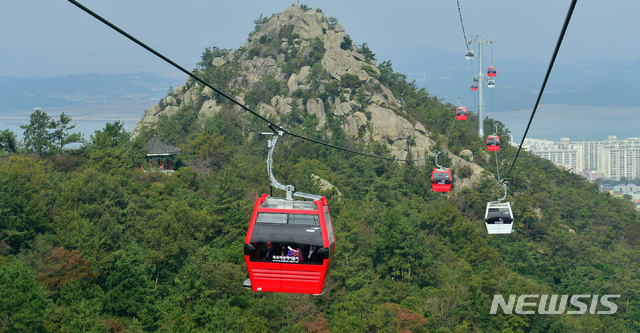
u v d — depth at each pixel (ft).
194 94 586.86
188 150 393.91
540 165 573.74
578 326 252.42
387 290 248.93
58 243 189.67
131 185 262.88
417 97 643.45
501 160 520.42
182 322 161.27
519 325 233.76
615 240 428.15
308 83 553.23
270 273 50.98
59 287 165.37
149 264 190.80
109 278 175.63
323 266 50.01
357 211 332.39
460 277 269.23
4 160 284.00
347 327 194.59
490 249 333.21
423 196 449.48
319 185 353.31
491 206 161.07
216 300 192.65
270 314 193.77
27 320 131.95
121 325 159.43
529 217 421.18
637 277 348.18
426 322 216.33
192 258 205.87
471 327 236.63
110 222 201.87
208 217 235.40
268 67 604.90
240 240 238.07
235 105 542.16
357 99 529.45
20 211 196.44
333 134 490.08
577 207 459.32
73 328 139.23
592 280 351.87
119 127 344.90
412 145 508.94
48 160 303.68
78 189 222.28
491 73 468.34
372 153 467.11
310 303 209.56
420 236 294.05
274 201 52.49
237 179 302.25
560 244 380.58
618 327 285.02
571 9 33.53
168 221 209.46
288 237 50.31
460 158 505.25
